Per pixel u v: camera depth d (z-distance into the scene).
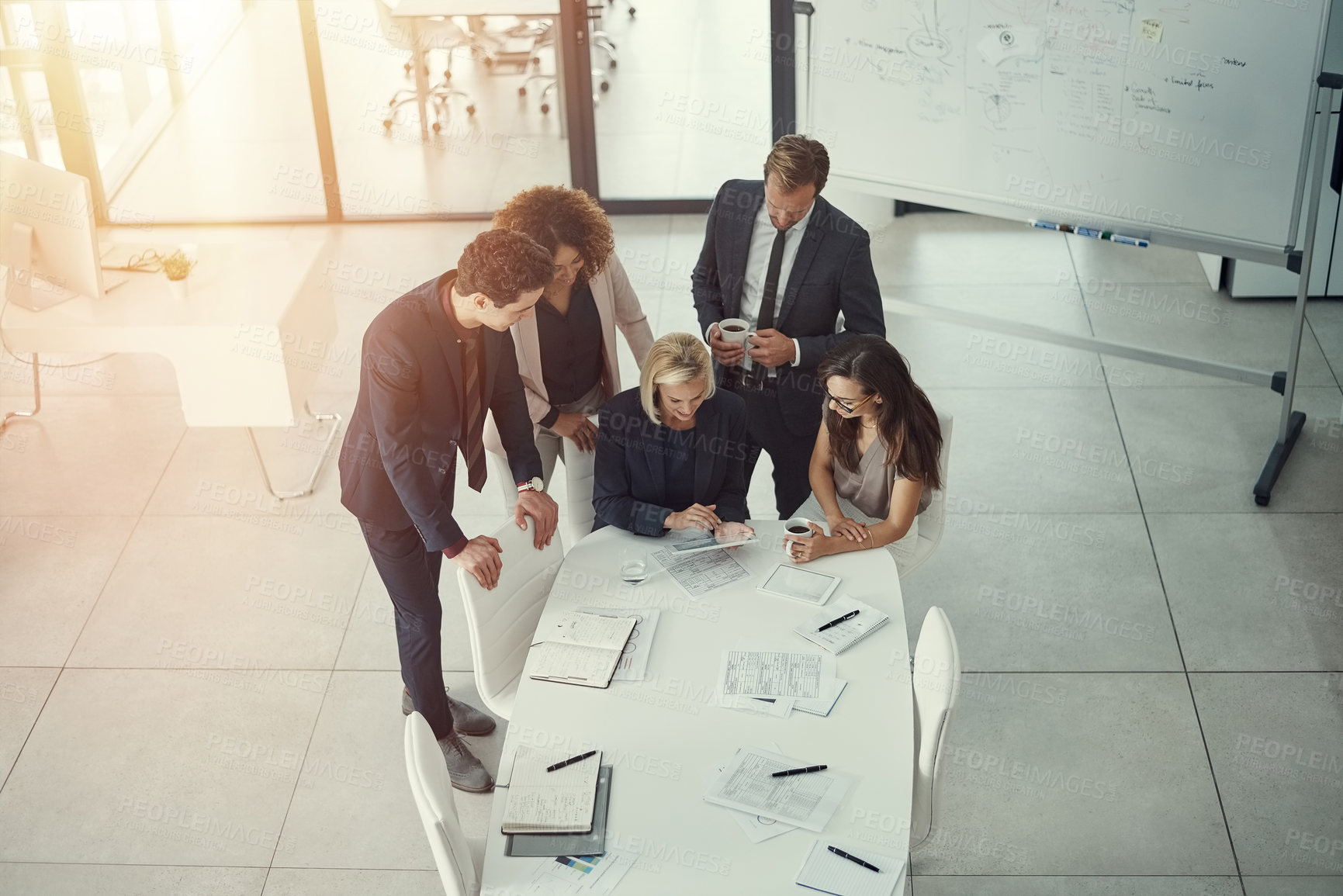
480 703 3.80
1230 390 5.18
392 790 3.53
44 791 3.54
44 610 4.25
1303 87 3.98
